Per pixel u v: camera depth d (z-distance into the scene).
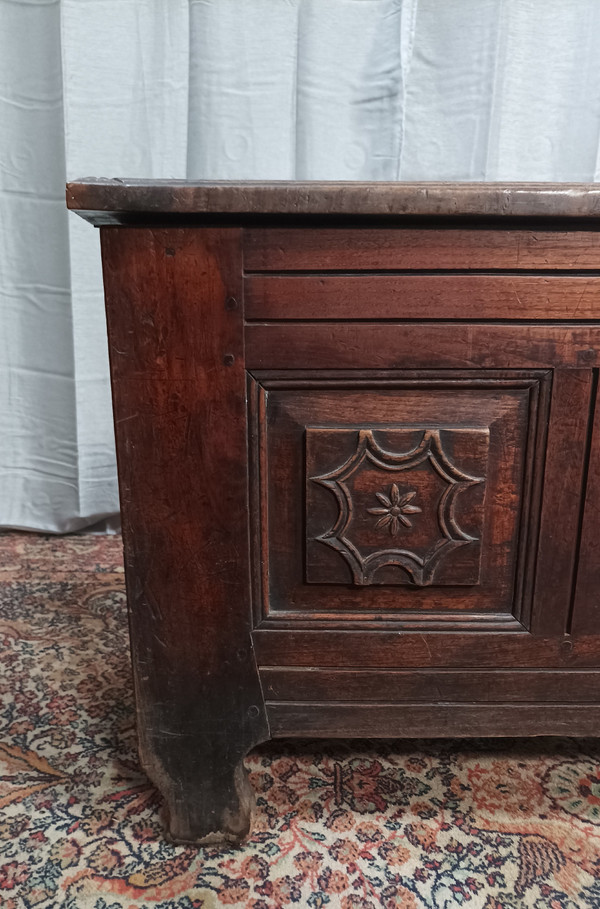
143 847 0.84
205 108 1.58
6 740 1.03
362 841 0.84
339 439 0.75
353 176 1.63
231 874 0.79
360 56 1.56
